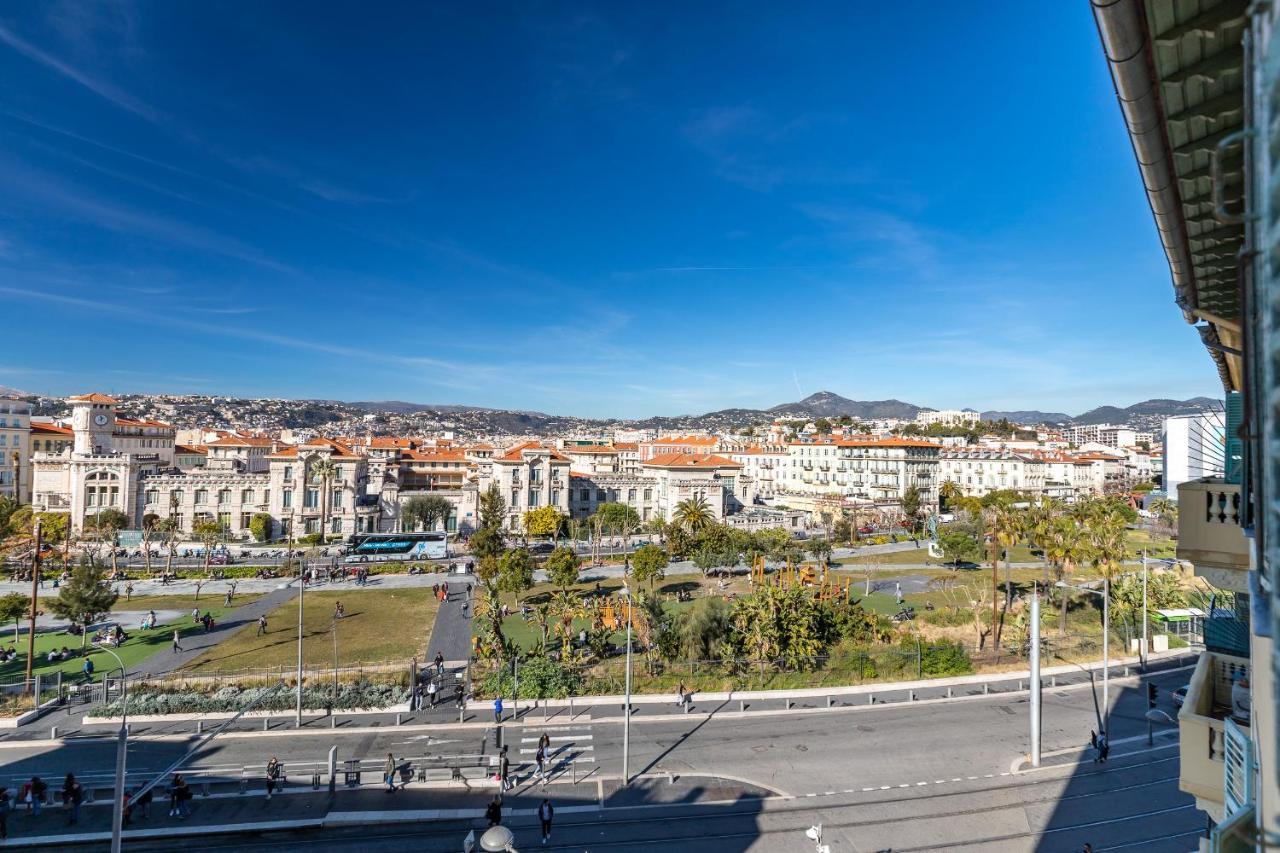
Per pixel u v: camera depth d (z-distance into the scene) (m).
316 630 60.25
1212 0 7.23
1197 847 28.36
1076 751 37.59
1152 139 9.40
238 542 107.75
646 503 129.62
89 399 115.69
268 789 31.53
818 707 43.53
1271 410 3.77
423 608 68.69
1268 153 3.88
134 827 28.86
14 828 28.77
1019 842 28.70
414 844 28.28
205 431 188.50
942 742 38.66
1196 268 13.12
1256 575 7.62
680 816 30.67
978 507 124.94
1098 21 7.48
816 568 89.19
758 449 191.75
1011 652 53.81
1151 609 61.72
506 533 102.31
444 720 40.81
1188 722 13.97
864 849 28.12
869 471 156.50
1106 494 170.12
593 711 42.53
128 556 93.94
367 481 122.75
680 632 50.62
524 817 30.48
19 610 54.28
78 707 41.75
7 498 105.44
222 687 44.56
